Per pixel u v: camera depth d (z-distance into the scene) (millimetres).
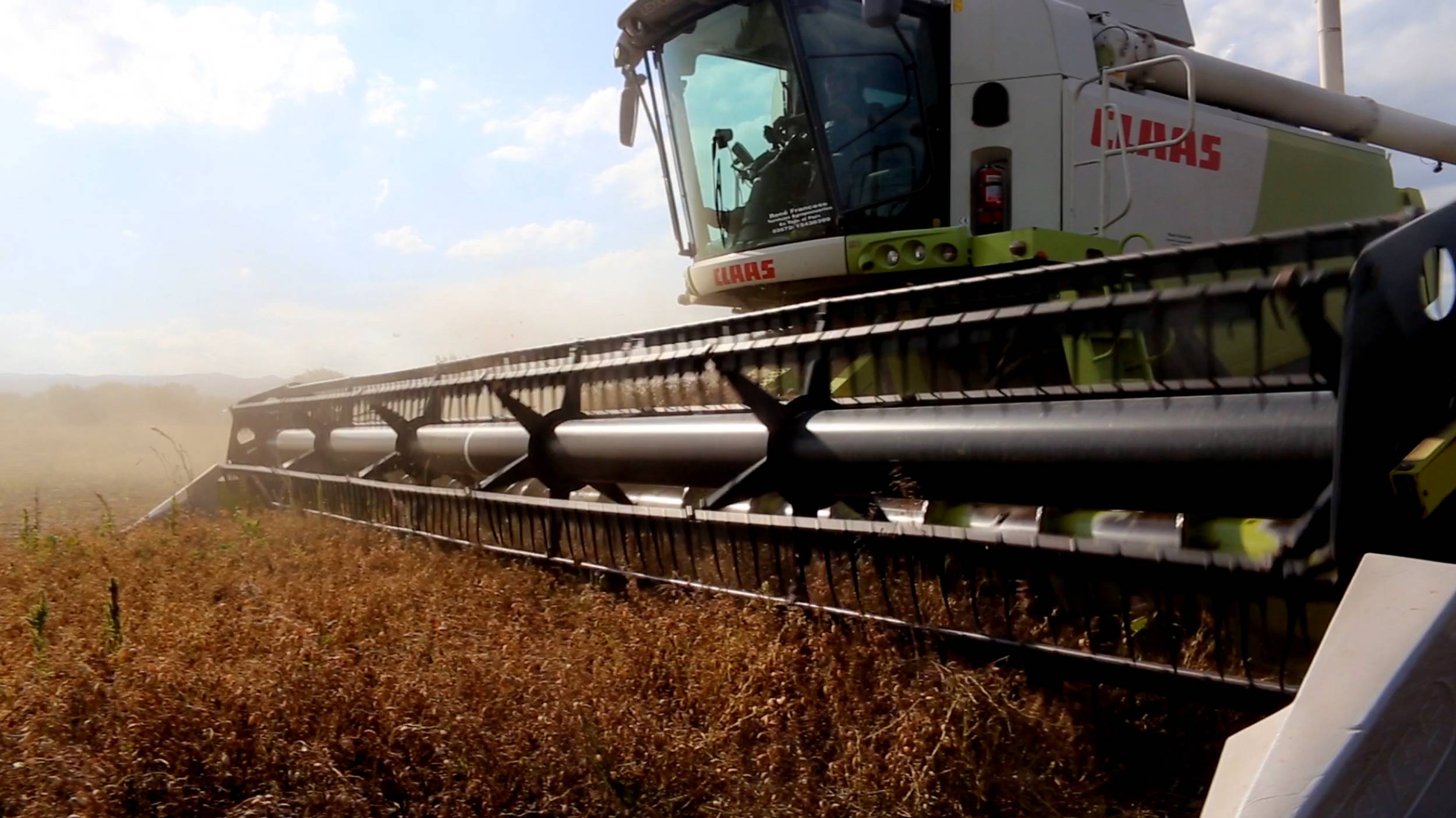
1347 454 2203
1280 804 1578
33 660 3719
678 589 4203
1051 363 3449
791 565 3748
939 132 6441
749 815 2691
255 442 9664
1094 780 2873
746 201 6820
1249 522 2697
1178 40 8078
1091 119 6488
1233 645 2629
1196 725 3014
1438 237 2320
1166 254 2984
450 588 4758
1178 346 2885
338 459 7988
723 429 4371
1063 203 6309
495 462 5875
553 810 2730
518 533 5305
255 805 2611
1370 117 9523
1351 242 2508
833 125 6371
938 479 3520
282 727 2973
